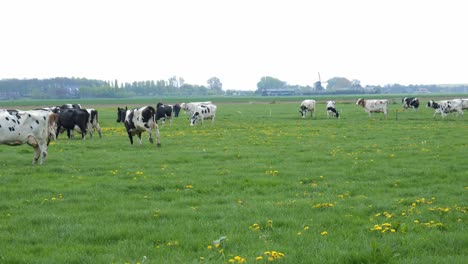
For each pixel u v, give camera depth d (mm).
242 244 10758
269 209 13906
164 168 20797
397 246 10305
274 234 11531
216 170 20375
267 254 9773
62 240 11305
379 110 58188
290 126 43500
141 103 144125
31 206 14500
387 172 19750
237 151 26156
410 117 56219
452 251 10109
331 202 14836
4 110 22312
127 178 18859
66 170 20328
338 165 21609
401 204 14484
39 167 20844
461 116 56125
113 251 10469
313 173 19625
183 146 29000
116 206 14539
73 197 15586
